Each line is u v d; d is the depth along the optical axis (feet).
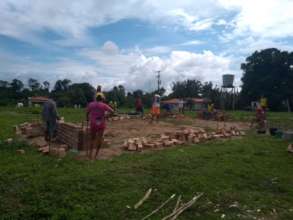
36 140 44.09
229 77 80.53
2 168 27.20
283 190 25.64
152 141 41.70
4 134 49.67
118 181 24.41
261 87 250.57
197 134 47.70
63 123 44.19
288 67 248.32
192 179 25.99
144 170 27.73
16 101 295.89
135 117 84.28
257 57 257.34
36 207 19.29
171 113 99.50
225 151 38.06
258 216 20.74
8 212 18.75
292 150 39.55
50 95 41.27
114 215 19.10
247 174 28.73
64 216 18.42
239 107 260.21
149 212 19.97
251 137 53.47
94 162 30.37
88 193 21.81
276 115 142.31
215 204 22.00
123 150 37.70
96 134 32.71
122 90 264.31
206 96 297.33
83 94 263.29
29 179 24.09
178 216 19.77
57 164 28.99
